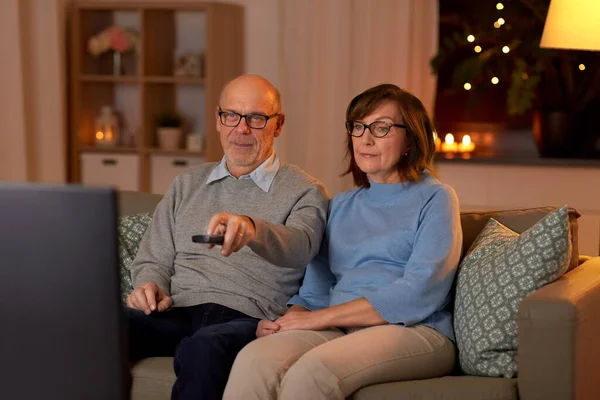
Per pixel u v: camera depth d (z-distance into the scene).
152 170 4.59
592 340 1.73
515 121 4.37
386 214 2.13
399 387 1.77
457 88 4.21
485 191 3.92
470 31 4.20
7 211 0.79
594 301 1.74
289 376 1.75
